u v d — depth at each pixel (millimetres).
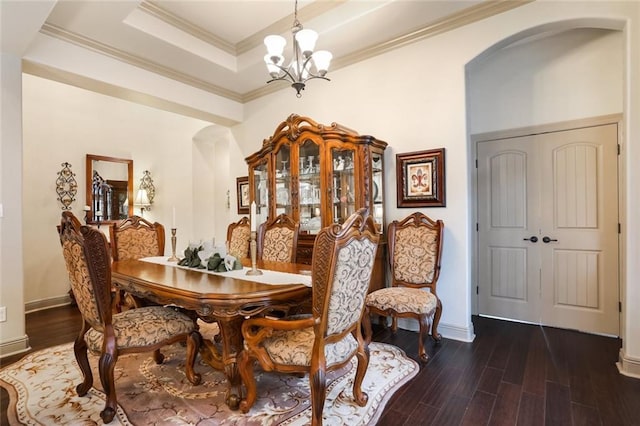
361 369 1933
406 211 3355
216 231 6254
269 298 1794
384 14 2943
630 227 2273
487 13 2852
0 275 2730
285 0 3062
